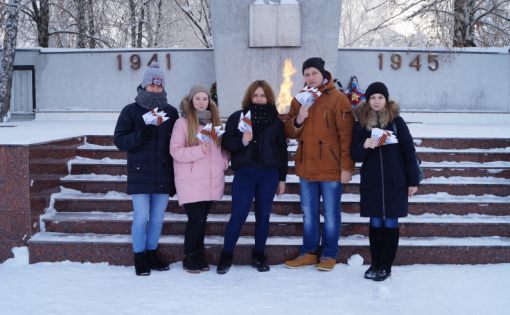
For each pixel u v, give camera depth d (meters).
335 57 10.44
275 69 10.40
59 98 12.93
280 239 5.32
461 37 15.41
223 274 4.80
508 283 4.56
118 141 4.62
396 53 12.62
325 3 10.27
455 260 5.13
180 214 5.77
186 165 4.70
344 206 5.77
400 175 4.51
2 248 5.25
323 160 4.77
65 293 4.32
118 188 6.07
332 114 4.75
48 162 5.71
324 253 4.94
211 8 10.35
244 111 4.76
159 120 4.32
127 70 12.76
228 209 5.79
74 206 5.79
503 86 12.74
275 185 4.81
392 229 4.61
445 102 12.73
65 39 20.75
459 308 4.02
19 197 5.22
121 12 19.97
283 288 4.44
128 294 4.30
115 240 5.21
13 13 11.41
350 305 4.07
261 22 10.18
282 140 4.85
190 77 12.66
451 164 6.46
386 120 4.51
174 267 5.04
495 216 5.69
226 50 10.42
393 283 4.57
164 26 21.45
